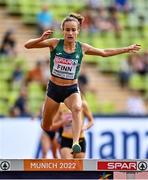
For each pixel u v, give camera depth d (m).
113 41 42.59
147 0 44.81
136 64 40.91
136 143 32.84
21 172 14.41
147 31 43.75
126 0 44.12
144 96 40.22
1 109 36.34
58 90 17.95
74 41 17.55
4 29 41.00
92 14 42.84
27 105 35.97
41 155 32.12
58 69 17.80
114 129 32.72
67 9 42.72
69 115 24.55
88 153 32.22
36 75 37.75
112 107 39.06
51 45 17.69
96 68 40.44
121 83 40.28
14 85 37.50
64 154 24.55
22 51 39.78
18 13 41.88
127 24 43.44
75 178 14.47
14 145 32.31
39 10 42.16
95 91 39.56
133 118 32.91
